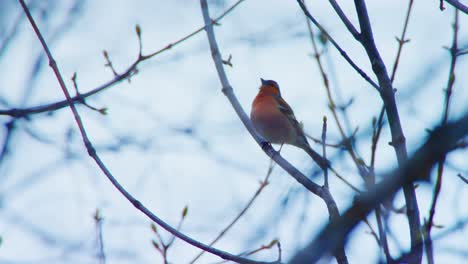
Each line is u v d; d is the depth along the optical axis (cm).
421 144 365
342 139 775
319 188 728
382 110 752
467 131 351
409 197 643
